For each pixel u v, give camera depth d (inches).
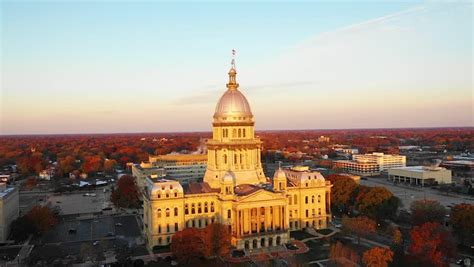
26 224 7170.3
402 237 6550.2
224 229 6161.4
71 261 6033.5
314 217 7785.4
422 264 5108.3
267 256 6186.0
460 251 6200.8
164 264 5890.8
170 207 6791.3
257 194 6747.1
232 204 6796.3
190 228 6161.4
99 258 6112.2
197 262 5954.7
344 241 6870.1
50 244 7017.7
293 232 7524.6
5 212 7268.7
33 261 6028.5
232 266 5802.2
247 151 7765.8
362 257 5738.2
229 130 7672.2
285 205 6939.0
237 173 7632.9
